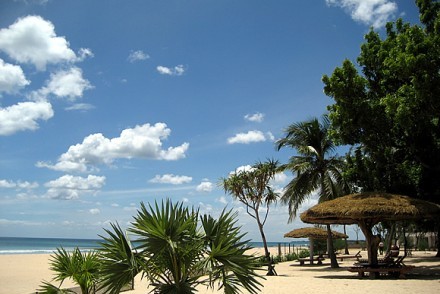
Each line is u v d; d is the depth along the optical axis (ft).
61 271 22.81
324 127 88.79
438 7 62.23
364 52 68.39
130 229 19.33
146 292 44.09
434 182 65.98
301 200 88.94
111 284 19.42
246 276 19.99
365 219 59.41
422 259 94.12
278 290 43.91
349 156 73.56
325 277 62.69
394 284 47.67
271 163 76.84
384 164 66.13
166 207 19.54
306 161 89.04
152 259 20.07
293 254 133.59
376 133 63.16
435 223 78.59
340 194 87.92
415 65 50.19
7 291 54.90
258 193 76.23
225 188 76.64
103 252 19.79
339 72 62.23
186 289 19.77
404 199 57.16
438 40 51.37
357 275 66.13
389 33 68.28
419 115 54.75
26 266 108.99
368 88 68.28
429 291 41.27
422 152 64.39
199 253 20.79
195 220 21.22
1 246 337.93
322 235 102.73
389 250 83.87
